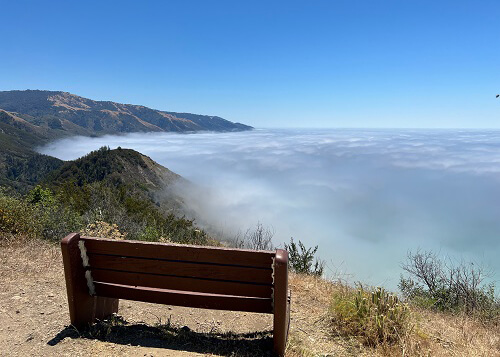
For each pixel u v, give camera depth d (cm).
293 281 554
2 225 659
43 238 709
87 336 288
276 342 269
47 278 444
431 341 342
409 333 330
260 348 288
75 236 284
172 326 330
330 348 311
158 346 281
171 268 274
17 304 355
